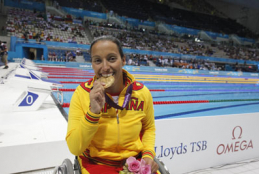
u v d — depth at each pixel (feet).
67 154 7.23
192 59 65.98
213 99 22.84
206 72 52.11
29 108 11.23
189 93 25.82
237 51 84.84
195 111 17.06
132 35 72.64
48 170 6.89
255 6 90.99
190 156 8.24
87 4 73.20
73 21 66.74
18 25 55.16
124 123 3.94
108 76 3.74
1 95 15.14
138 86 4.26
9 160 6.49
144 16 84.53
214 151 8.80
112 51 3.70
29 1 63.00
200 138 8.32
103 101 3.38
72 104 4.01
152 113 4.58
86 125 3.42
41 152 6.88
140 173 3.70
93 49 3.77
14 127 8.45
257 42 96.48
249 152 9.88
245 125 9.41
